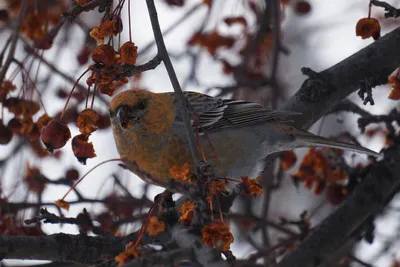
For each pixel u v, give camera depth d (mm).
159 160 8578
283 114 8930
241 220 11094
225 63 11328
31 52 8359
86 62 10133
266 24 10977
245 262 8930
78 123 6547
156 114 8492
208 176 5738
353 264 10055
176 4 10711
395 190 9617
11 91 8570
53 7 10141
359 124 9375
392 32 8938
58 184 9250
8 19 9805
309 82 9055
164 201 6602
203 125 9016
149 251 5559
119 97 8516
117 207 9375
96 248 7707
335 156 9852
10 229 8594
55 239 7695
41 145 10094
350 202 9344
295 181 10141
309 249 9125
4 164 9719
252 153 9305
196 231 5598
